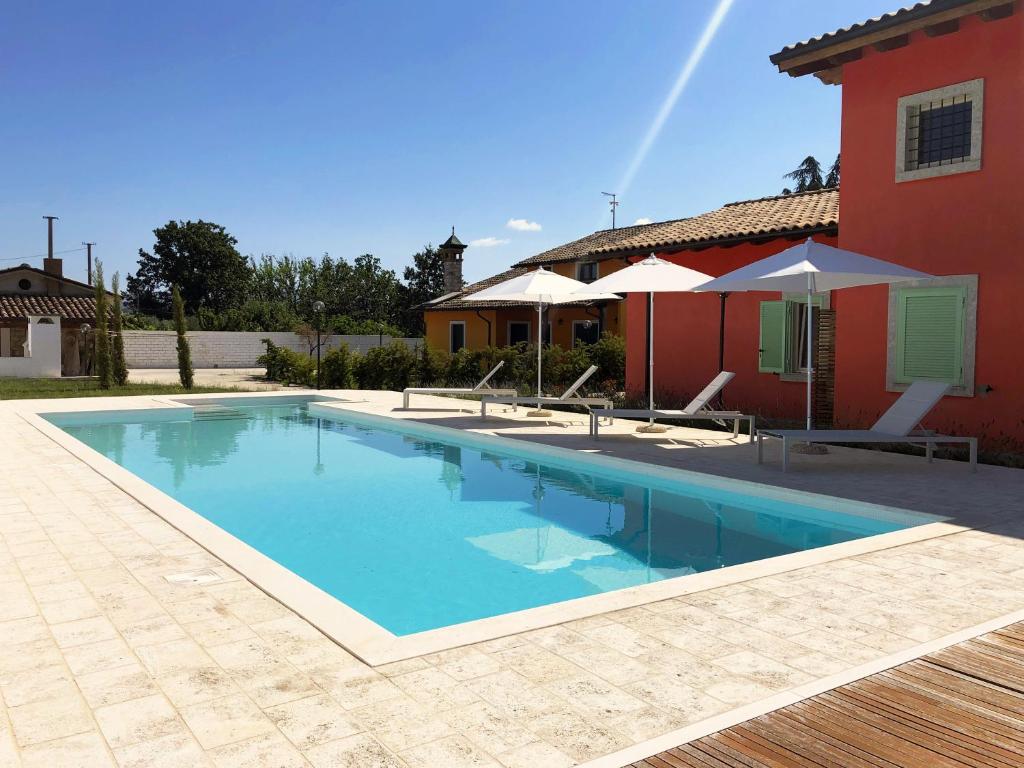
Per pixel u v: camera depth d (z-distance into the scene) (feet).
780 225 43.65
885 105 35.42
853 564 16.17
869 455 31.53
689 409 36.27
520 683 10.22
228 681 10.24
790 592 14.26
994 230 31.58
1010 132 30.96
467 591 17.10
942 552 17.10
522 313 92.58
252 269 240.32
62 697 9.74
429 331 103.14
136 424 47.19
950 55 32.78
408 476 30.55
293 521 23.45
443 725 9.04
